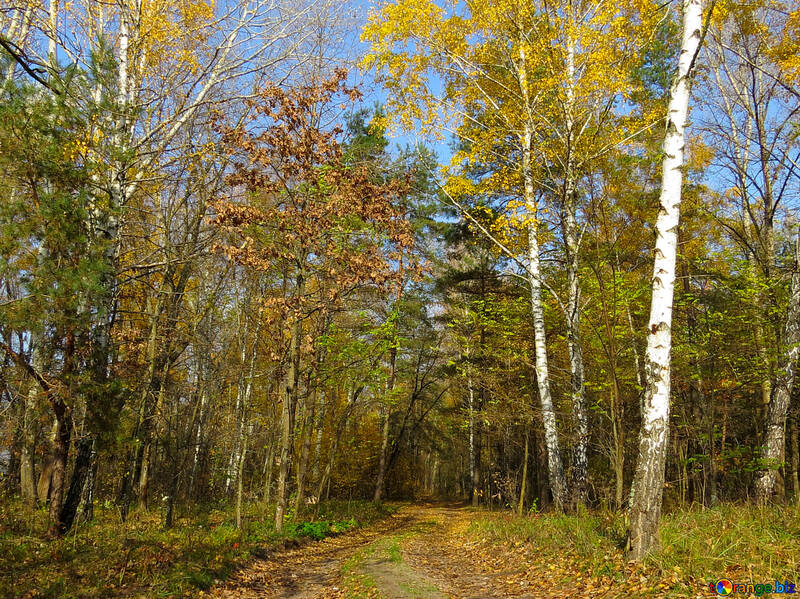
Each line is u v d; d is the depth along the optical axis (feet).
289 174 38.42
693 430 42.22
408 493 114.73
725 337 41.91
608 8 34.19
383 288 38.83
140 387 38.83
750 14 40.27
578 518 31.89
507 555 30.71
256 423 53.06
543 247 47.85
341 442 80.69
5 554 23.39
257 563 30.19
